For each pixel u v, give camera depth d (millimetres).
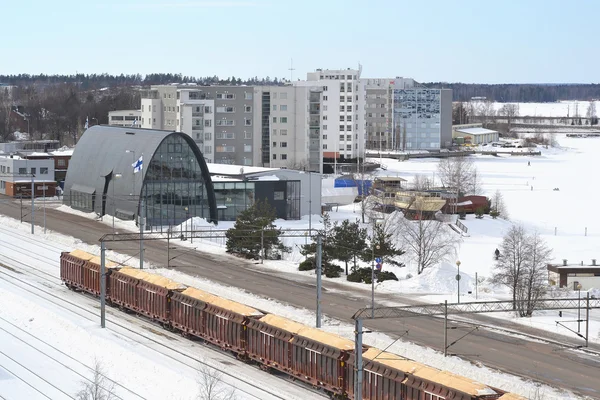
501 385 64375
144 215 144625
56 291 100375
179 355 72688
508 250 108688
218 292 97500
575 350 74625
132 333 80375
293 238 136500
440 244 120500
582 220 179500
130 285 87438
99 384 61688
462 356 72000
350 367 60281
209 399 56875
